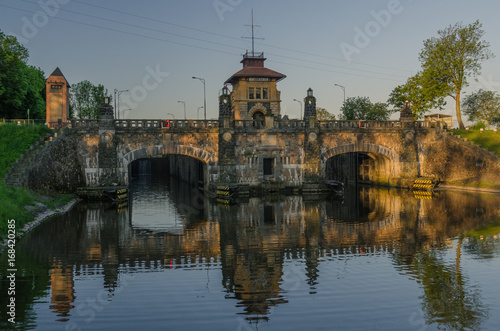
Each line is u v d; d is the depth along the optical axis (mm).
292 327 15812
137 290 19812
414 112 75250
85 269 23203
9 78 62750
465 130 70188
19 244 28906
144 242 29641
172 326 15992
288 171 62000
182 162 96875
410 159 65562
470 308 17375
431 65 70688
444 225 34438
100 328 15852
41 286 20484
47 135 51969
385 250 26625
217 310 17438
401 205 46750
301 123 62312
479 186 59281
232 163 59094
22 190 39312
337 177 87625
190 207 48156
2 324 16156
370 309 17359
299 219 38500
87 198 52219
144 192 69250
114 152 54188
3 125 51312
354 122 63719
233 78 78625
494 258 24547
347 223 36156
